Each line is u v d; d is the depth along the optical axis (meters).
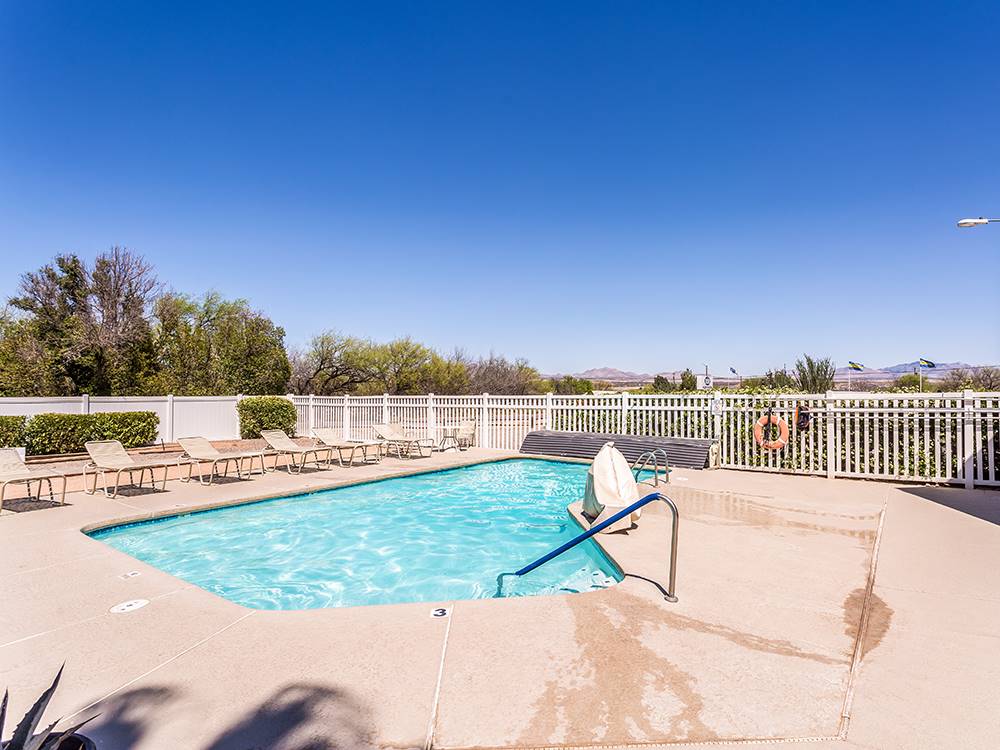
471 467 12.89
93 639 3.58
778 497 8.34
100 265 21.39
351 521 8.62
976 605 4.14
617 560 5.30
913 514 7.21
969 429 9.14
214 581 6.07
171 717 2.65
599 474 6.70
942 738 2.50
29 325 20.55
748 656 3.31
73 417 14.29
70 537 6.24
